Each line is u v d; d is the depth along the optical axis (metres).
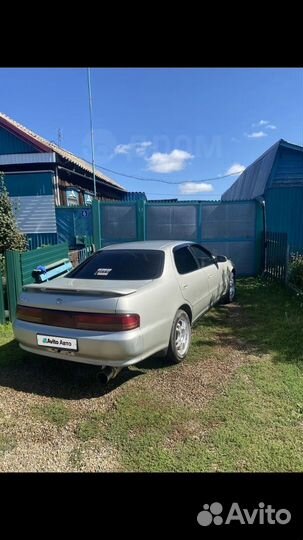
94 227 10.07
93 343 3.06
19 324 3.54
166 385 3.43
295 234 10.02
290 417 2.84
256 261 9.98
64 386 3.45
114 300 3.07
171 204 9.92
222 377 3.57
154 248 4.36
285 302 6.61
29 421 2.88
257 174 12.63
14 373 3.74
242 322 5.45
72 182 13.46
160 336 3.50
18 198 11.27
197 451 2.48
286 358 4.00
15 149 11.20
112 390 3.35
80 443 2.61
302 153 10.72
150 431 2.71
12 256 5.27
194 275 4.62
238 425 2.75
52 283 3.69
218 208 9.90
